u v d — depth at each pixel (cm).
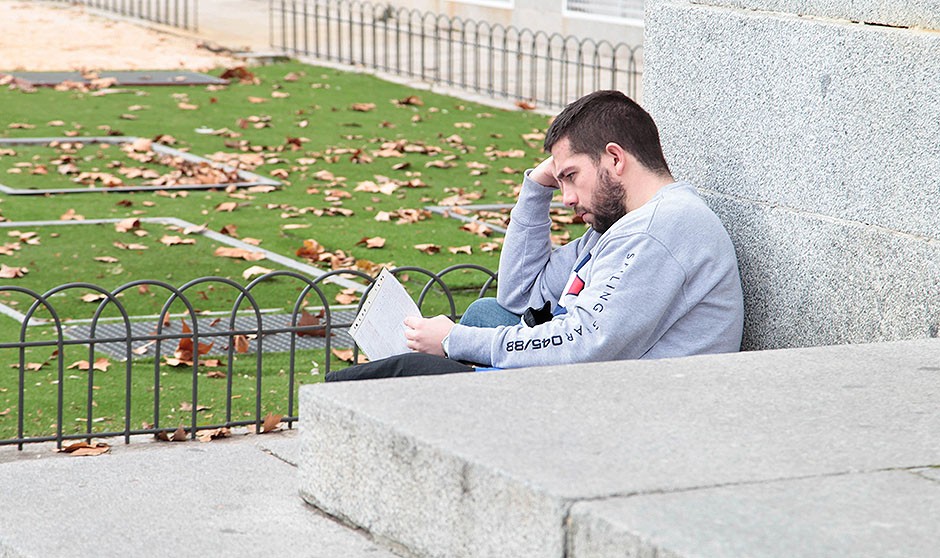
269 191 1609
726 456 409
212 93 2388
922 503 374
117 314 1088
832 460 409
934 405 466
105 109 2172
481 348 580
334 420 466
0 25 3225
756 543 343
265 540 459
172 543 458
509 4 3262
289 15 3656
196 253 1296
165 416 856
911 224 574
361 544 452
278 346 1026
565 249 669
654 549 342
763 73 637
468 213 1515
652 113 702
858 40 589
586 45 3078
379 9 3597
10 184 1586
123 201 1502
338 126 2109
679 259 570
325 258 1288
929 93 561
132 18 3466
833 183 608
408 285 1208
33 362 953
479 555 401
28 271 1198
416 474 425
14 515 494
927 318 570
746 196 654
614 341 560
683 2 679
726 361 521
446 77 2719
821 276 617
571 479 384
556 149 612
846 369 513
